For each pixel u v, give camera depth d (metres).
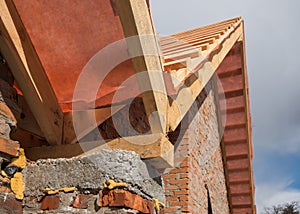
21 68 1.68
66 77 1.91
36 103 1.76
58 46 1.77
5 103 1.57
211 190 4.83
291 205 17.52
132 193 1.54
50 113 1.83
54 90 1.97
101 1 1.54
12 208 1.52
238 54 4.96
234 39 4.28
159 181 1.88
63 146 1.86
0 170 1.48
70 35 1.71
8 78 1.65
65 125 1.95
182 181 3.73
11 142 1.55
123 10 1.46
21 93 1.88
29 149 1.89
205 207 4.33
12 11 1.66
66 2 1.58
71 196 1.57
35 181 1.64
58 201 1.57
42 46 1.78
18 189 1.58
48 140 1.86
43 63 1.84
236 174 6.14
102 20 1.62
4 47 1.63
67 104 2.03
